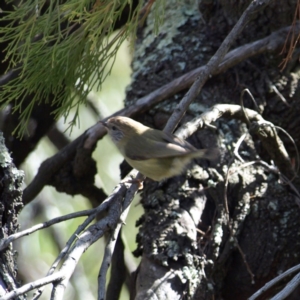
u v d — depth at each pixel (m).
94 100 11.84
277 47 8.02
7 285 5.03
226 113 7.32
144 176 7.17
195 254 6.89
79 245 5.09
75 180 9.08
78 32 6.02
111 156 12.43
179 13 9.27
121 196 5.94
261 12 8.34
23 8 5.60
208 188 7.39
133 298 7.01
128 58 12.72
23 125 6.30
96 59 6.11
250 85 8.33
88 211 5.54
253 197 7.51
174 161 6.95
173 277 6.64
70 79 6.23
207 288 6.84
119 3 5.76
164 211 7.14
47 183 9.05
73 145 8.94
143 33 9.47
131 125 7.41
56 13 5.71
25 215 12.23
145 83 8.77
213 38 8.84
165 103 8.38
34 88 6.18
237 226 7.32
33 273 11.99
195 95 6.88
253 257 7.28
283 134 8.20
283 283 7.29
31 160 12.66
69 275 4.75
